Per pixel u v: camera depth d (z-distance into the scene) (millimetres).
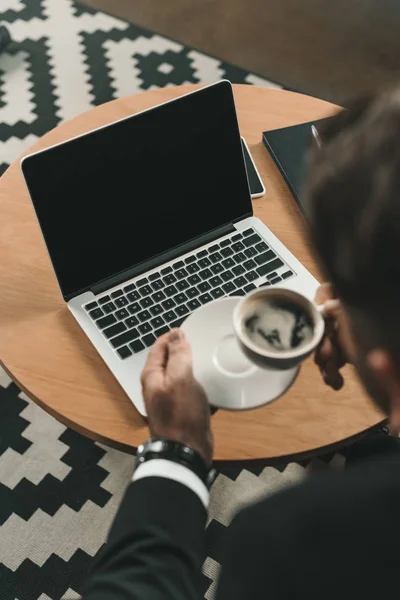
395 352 407
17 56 2805
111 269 1227
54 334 1206
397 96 374
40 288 1272
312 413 1113
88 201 1173
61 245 1172
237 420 1103
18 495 1764
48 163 1123
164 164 1219
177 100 1197
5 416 1888
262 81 2789
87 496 1768
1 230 1362
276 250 1276
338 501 394
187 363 889
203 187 1269
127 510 773
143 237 1240
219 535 1691
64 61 2793
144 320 1181
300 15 3057
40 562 1666
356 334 449
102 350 1149
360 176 374
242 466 1084
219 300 1107
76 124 1553
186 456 820
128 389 1112
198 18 3016
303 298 875
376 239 363
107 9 3033
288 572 386
